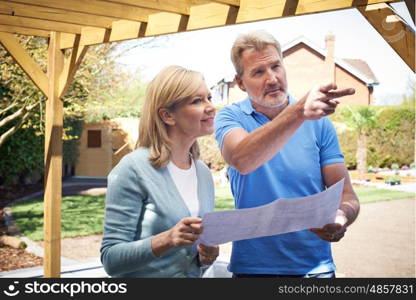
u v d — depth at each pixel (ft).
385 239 31.89
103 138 54.19
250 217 5.77
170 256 6.23
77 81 28.84
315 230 6.72
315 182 7.54
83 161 56.13
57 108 16.70
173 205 6.17
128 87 51.55
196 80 6.38
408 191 46.42
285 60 67.46
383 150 54.13
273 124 6.15
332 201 6.25
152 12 13.28
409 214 38.19
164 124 6.37
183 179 6.54
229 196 43.65
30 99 28.25
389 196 44.24
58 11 13.35
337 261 27.48
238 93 60.95
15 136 40.63
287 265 7.39
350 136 53.62
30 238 29.25
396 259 27.48
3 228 32.63
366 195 45.47
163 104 6.27
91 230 33.14
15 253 25.39
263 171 7.50
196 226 5.50
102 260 6.11
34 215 35.96
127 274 6.26
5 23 13.99
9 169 41.81
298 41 66.44
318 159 7.63
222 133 7.47
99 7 12.40
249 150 6.39
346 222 6.77
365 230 34.42
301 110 5.83
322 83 5.58
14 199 42.06
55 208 16.60
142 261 5.73
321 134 7.69
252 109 7.79
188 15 12.17
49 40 16.78
